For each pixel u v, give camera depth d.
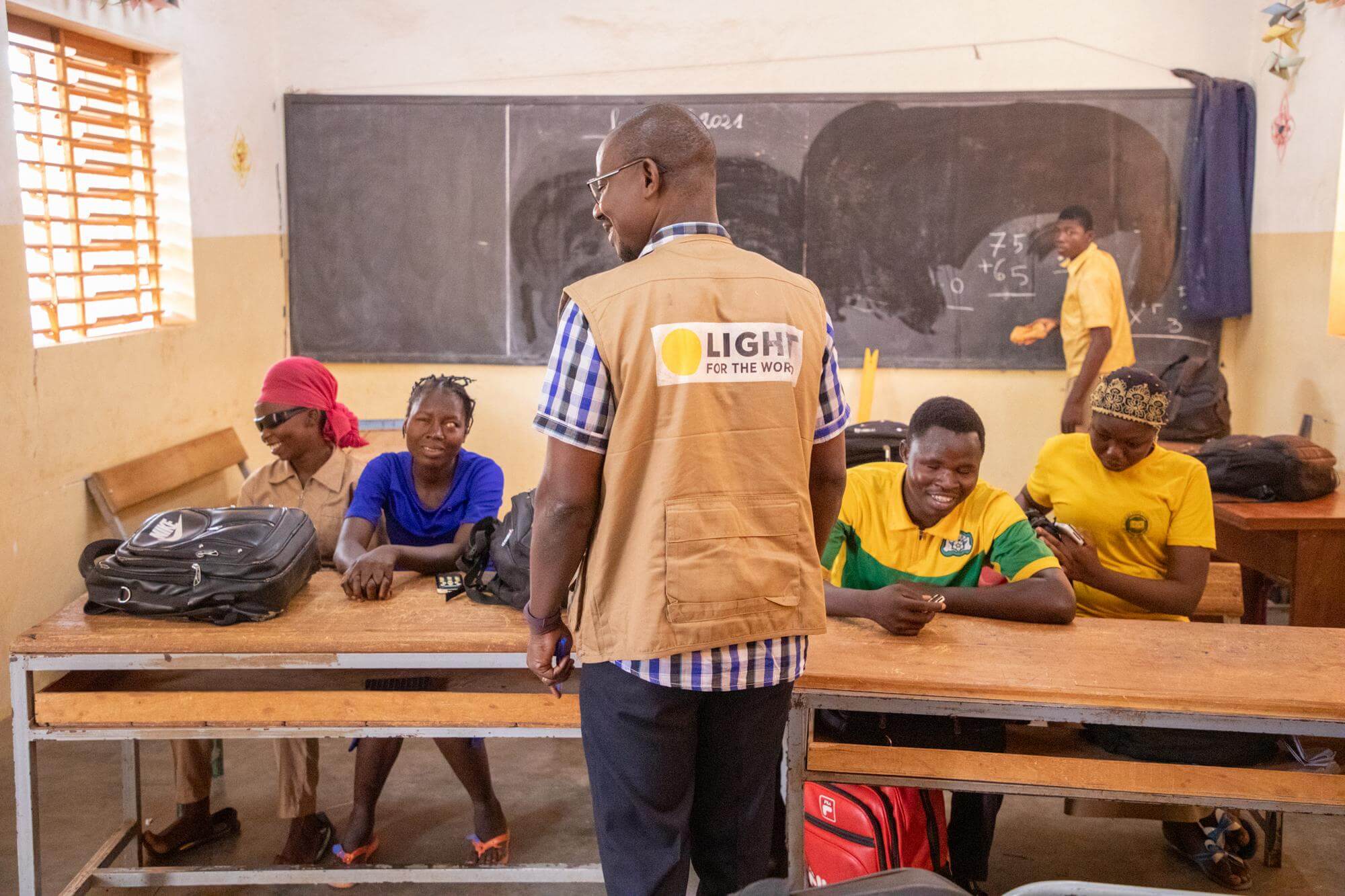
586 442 1.37
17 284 3.26
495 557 2.07
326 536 2.58
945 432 2.01
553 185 5.05
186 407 4.31
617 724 1.44
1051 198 4.89
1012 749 2.05
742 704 1.46
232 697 2.00
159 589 2.00
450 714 2.01
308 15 4.99
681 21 4.93
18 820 2.01
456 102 5.00
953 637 2.03
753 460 1.38
